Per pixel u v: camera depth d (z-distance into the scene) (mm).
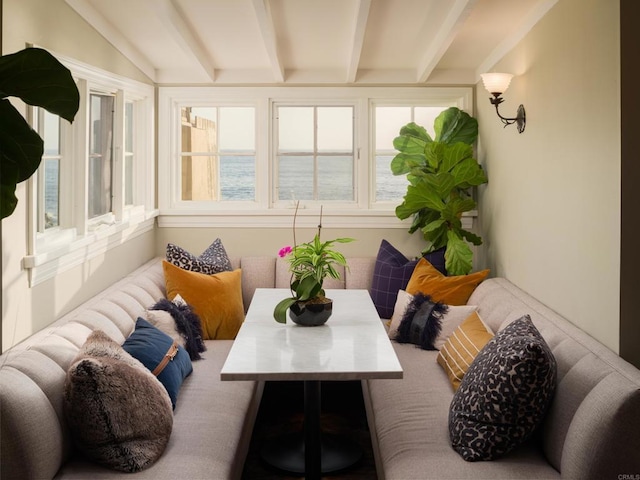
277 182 5340
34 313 3010
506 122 4227
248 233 5266
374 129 5277
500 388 2420
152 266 4750
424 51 4539
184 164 5398
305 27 3914
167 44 4418
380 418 3006
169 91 5184
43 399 2344
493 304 3818
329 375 2707
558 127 3301
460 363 3268
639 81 2555
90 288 3758
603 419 2141
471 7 3145
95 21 3717
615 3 2594
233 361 2855
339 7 3516
